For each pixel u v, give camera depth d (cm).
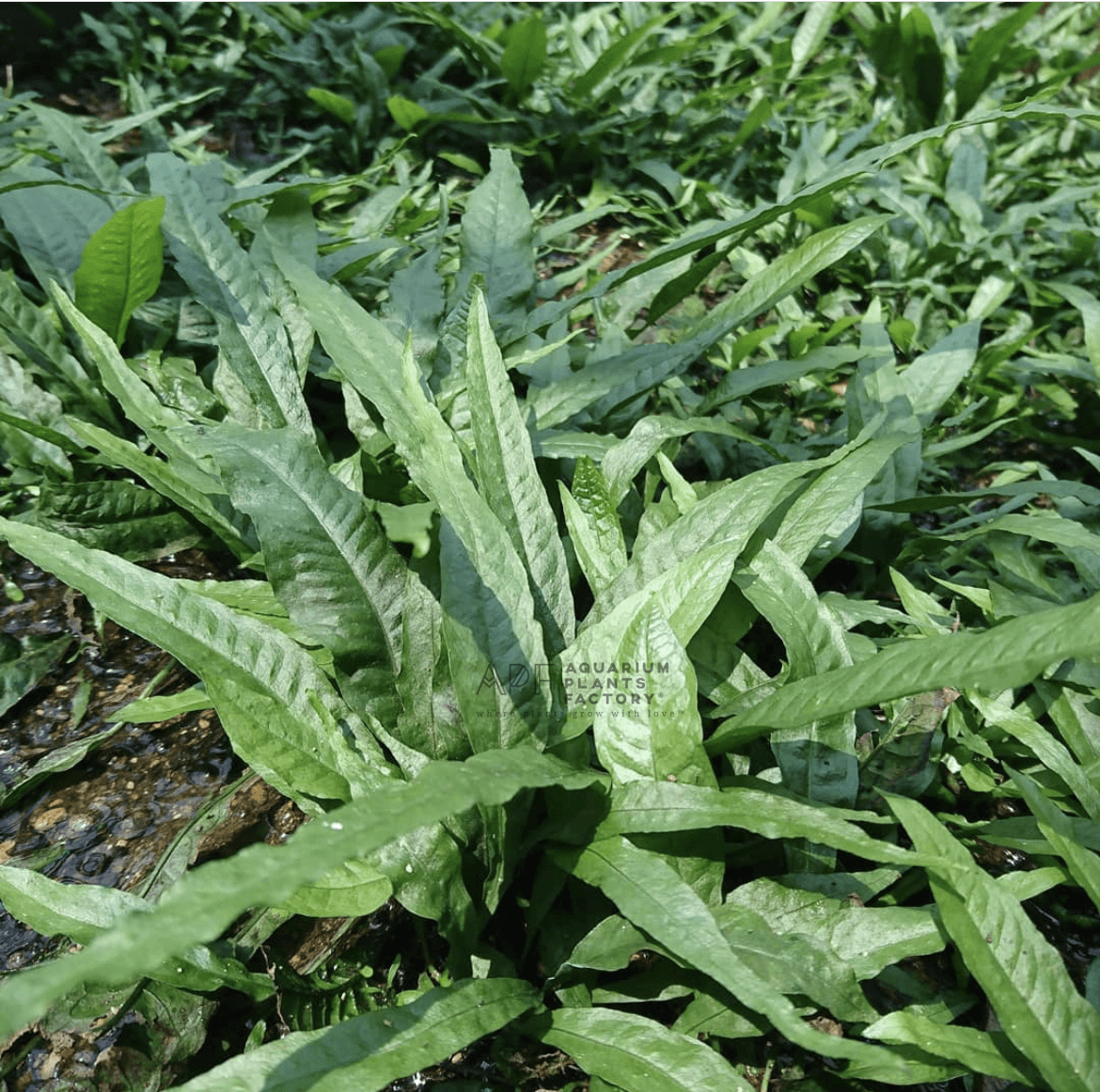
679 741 43
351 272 74
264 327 62
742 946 42
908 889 48
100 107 114
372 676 47
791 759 48
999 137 119
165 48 119
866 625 60
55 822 52
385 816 33
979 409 79
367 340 55
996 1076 41
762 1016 41
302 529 47
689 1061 39
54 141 80
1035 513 70
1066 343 90
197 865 49
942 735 53
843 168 62
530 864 48
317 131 111
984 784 53
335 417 71
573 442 61
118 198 77
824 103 123
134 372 63
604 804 44
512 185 76
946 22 138
